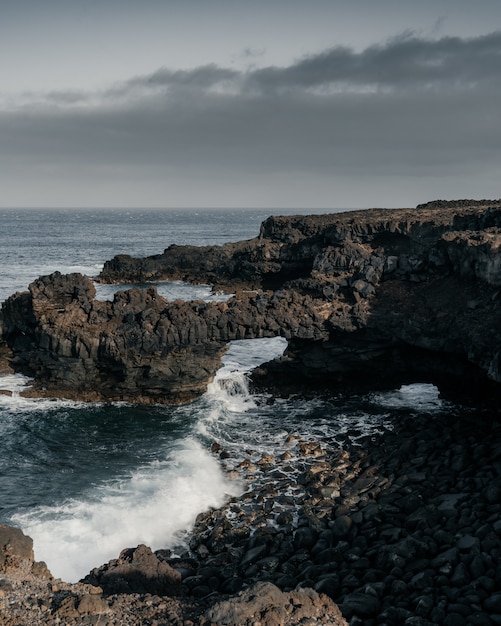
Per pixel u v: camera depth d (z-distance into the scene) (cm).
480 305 3916
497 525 2362
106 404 4191
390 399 4347
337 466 3234
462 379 4106
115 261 10862
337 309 4234
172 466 3256
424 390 4516
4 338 4575
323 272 5744
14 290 9094
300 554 2397
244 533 2612
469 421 3750
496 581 2039
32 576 1927
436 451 3272
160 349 4072
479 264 4022
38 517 2717
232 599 1711
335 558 2342
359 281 4406
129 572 2125
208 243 19925
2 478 3103
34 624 1652
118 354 4034
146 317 4138
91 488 3009
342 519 2581
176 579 2181
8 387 4306
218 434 3747
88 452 3441
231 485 3086
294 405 4266
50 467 3247
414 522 2517
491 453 3169
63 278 4356
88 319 4181
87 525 2670
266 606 1698
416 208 10431
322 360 4334
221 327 4138
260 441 3650
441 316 3984
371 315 4128
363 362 4297
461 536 2345
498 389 3925
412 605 1966
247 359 5384
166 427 3828
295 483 3091
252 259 9781
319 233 8956
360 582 2144
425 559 2216
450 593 1992
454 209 9038
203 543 2581
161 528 2684
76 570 2381
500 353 3491
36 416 3934
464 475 2945
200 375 4238
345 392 4456
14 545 2000
